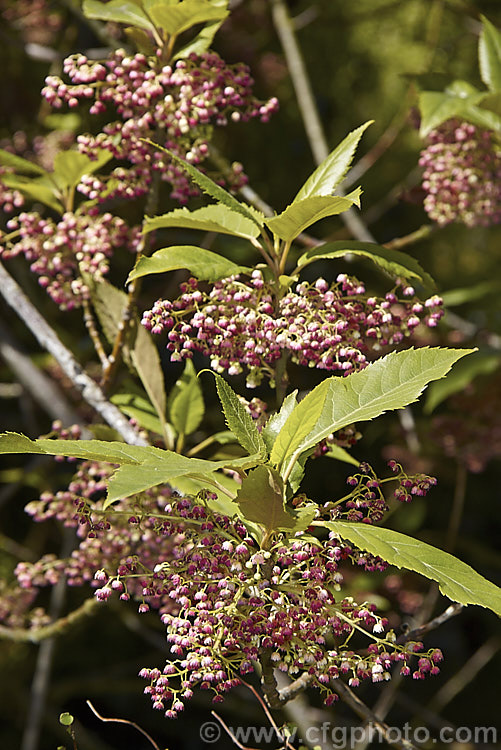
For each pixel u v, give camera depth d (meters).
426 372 1.05
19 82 2.30
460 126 1.32
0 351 1.58
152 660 2.76
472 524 3.64
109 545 1.17
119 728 3.34
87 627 3.07
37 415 2.47
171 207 1.96
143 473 0.97
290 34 2.33
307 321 1.06
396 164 3.56
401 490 1.04
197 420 1.21
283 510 1.01
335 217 3.25
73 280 1.24
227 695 2.50
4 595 1.36
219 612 1.00
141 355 1.21
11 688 2.86
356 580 2.01
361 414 1.04
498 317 2.22
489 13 2.73
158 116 1.16
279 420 1.05
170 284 1.84
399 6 3.40
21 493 3.07
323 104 3.46
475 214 1.31
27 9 2.27
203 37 1.18
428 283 1.11
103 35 1.89
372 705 2.95
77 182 1.25
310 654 1.01
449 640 3.63
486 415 2.07
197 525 1.05
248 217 1.10
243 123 2.98
